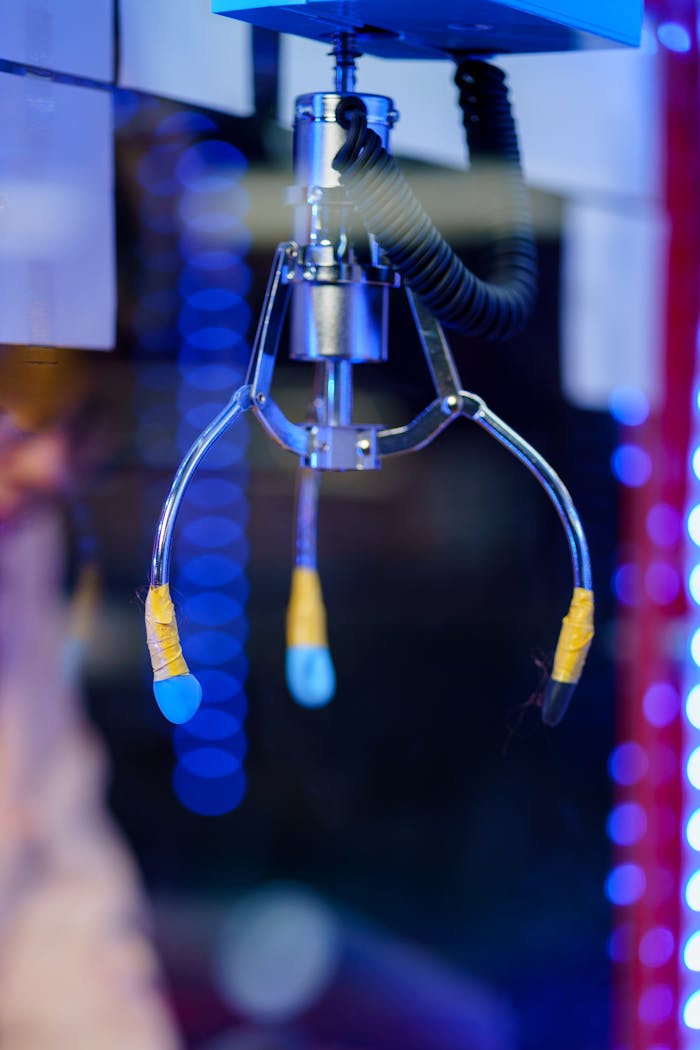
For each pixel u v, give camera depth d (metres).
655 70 1.70
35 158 1.25
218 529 1.54
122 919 1.50
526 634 1.71
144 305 1.41
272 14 1.17
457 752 1.69
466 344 1.64
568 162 1.64
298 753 1.62
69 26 1.26
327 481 1.64
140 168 1.35
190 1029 1.50
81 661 1.49
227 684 1.57
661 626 1.78
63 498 1.42
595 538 1.76
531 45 1.23
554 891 1.70
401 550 1.67
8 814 1.46
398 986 1.58
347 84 1.21
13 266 1.25
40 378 1.33
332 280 1.18
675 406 1.77
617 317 1.74
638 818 1.77
